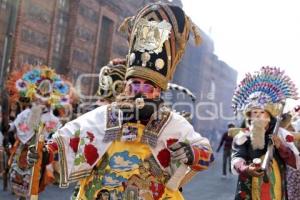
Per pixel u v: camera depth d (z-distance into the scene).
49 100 7.35
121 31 3.50
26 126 7.37
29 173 7.30
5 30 17.03
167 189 3.14
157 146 3.13
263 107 4.68
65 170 3.09
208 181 13.74
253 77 4.86
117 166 3.10
